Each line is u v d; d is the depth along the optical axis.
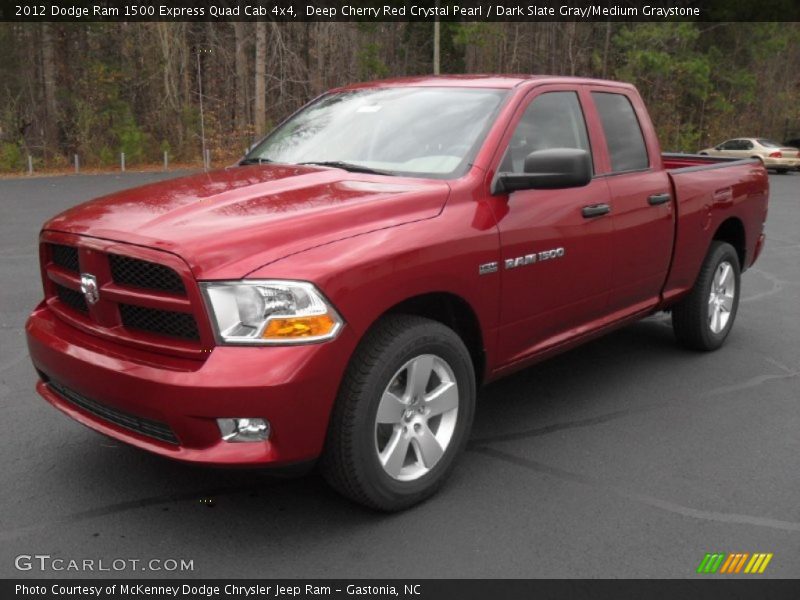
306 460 3.14
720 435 4.50
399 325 3.40
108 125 34.75
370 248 3.27
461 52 43.78
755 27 42.94
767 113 49.97
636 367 5.71
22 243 10.91
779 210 17.41
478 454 4.19
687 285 5.68
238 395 2.94
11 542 3.26
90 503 3.59
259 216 3.29
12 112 33.41
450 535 3.37
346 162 4.24
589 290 4.57
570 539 3.36
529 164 3.81
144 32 35.78
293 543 3.29
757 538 3.39
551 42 44.09
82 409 3.51
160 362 3.09
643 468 4.06
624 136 5.05
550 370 5.62
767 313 7.49
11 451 4.11
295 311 3.01
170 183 3.97
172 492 3.71
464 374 3.70
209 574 3.07
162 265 3.04
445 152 4.04
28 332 3.69
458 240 3.61
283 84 36.16
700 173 5.64
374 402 3.27
